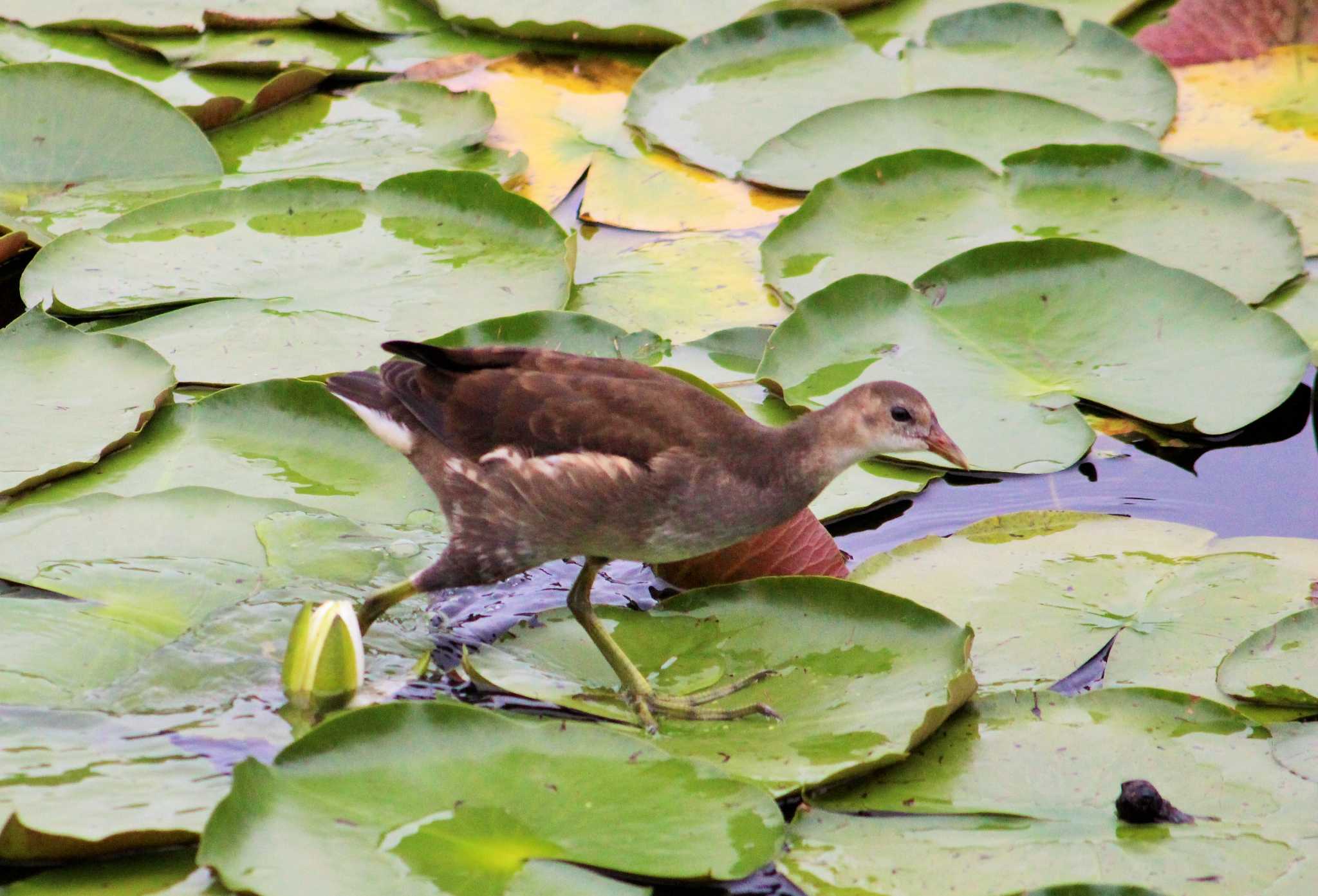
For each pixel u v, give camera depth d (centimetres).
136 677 772
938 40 1525
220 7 1541
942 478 1004
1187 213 1230
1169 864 643
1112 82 1457
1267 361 1047
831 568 897
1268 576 861
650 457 807
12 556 854
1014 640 822
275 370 1043
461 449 841
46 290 1126
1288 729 730
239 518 905
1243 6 1545
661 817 664
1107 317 1102
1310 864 639
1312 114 1419
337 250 1198
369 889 611
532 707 793
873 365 1073
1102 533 917
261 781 652
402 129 1394
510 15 1528
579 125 1422
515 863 633
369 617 834
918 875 645
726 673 800
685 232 1268
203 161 1314
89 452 946
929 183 1270
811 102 1434
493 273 1166
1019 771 711
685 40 1517
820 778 696
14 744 707
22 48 1477
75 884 631
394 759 684
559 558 845
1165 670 792
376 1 1608
